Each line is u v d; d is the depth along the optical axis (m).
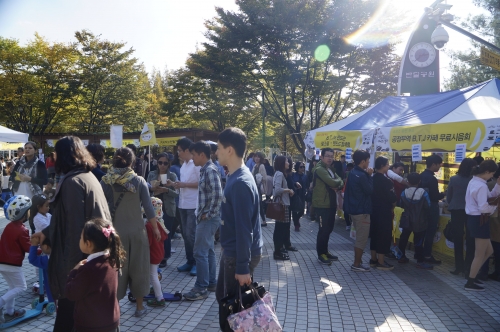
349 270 6.80
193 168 6.18
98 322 2.82
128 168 4.30
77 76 31.47
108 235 2.89
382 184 6.73
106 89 33.28
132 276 4.37
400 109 9.34
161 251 4.84
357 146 8.81
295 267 6.96
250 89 23.55
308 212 13.76
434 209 7.00
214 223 5.19
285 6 21.20
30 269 6.29
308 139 10.69
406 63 12.90
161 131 23.84
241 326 2.83
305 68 22.89
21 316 4.31
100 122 33.53
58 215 3.20
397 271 6.76
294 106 24.45
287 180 7.94
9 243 4.18
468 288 5.77
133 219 4.30
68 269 3.10
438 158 7.03
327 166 7.27
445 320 4.70
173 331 4.24
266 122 31.66
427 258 7.08
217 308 4.88
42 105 30.08
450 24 9.36
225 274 3.24
